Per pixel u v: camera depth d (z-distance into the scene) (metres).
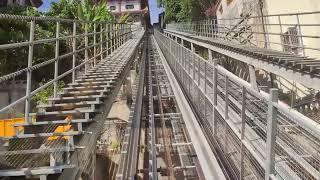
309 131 4.03
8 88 18.28
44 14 23.44
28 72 5.17
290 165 4.22
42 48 19.50
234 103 6.20
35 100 14.32
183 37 33.62
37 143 5.22
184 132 9.58
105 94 7.61
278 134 4.38
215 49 22.61
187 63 12.10
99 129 6.64
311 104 12.19
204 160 6.37
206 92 8.10
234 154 5.83
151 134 8.77
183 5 42.59
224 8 33.62
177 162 8.35
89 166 6.02
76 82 8.34
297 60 11.18
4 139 5.02
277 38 19.53
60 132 5.31
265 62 13.52
